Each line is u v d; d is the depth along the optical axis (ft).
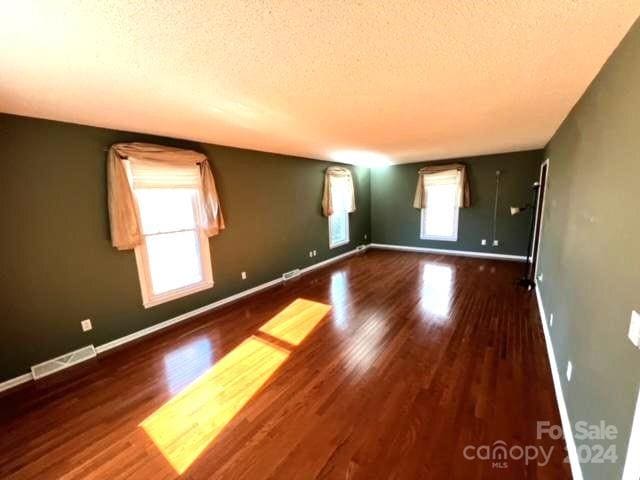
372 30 3.85
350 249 21.63
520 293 12.57
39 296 7.66
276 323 10.41
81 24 3.51
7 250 7.14
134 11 3.28
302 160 16.61
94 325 8.68
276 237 15.10
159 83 5.47
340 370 7.51
